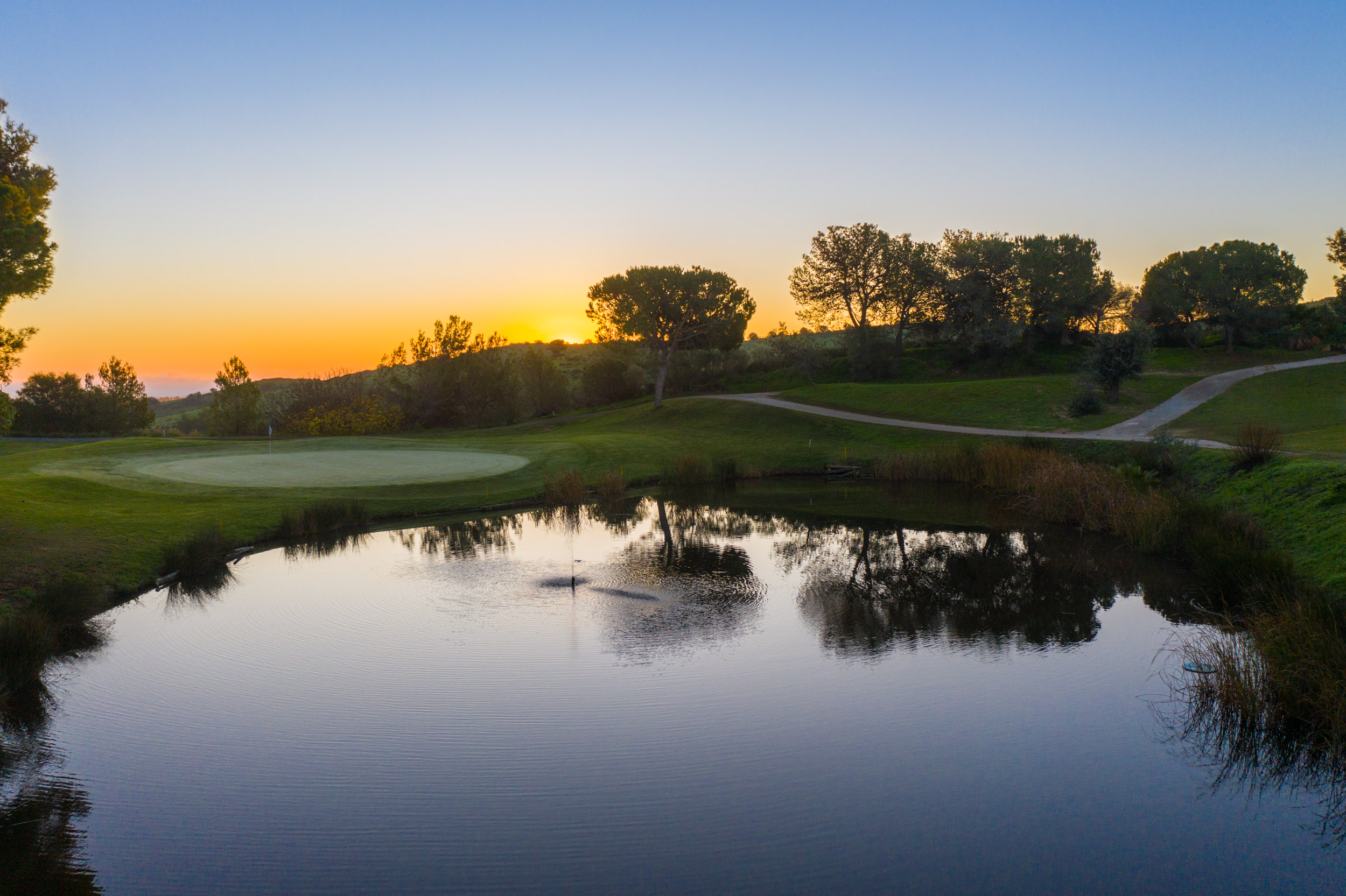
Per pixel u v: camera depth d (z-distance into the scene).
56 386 65.06
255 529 18.97
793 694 9.57
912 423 39.78
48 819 6.82
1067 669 10.41
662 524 21.89
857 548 18.31
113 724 8.73
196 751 8.08
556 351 103.38
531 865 6.14
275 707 9.18
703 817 6.84
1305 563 13.80
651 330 52.69
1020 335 57.34
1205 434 30.14
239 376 54.97
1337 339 51.34
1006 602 13.66
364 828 6.65
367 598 13.62
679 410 48.94
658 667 10.41
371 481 25.47
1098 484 21.12
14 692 9.52
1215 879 6.02
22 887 5.91
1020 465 27.38
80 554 14.62
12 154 14.98
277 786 7.36
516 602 13.33
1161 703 9.34
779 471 33.34
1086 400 37.28
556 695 9.46
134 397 68.75
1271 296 53.78
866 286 60.34
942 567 16.38
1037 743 8.33
